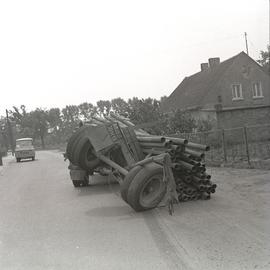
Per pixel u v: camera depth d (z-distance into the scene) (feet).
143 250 20.71
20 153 136.05
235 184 37.81
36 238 24.85
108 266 18.71
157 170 29.73
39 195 43.80
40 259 20.53
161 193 30.35
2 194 47.34
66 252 21.40
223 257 18.58
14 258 21.03
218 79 128.57
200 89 135.44
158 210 30.19
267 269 16.80
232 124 106.22
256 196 31.65
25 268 19.30
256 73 131.64
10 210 35.65
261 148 58.08
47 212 33.32
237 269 17.04
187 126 87.40
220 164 53.72
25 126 327.06
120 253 20.51
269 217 25.05
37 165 101.45
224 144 55.42
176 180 32.40
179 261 18.56
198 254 19.29
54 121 330.95
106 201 36.47
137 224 26.45
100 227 26.45
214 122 107.76
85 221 28.60
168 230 24.21
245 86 130.31
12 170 90.99
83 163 44.70
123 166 38.17
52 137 344.28
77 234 25.04
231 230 22.86
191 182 32.96
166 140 32.60
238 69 130.00
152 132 82.02
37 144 351.67
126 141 36.73
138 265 18.52
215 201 31.42
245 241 20.66
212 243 20.80
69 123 327.88
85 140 44.04
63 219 29.91
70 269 18.72
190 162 32.48
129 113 87.86
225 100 128.06
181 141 32.68
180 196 32.07
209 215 26.99
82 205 35.29
